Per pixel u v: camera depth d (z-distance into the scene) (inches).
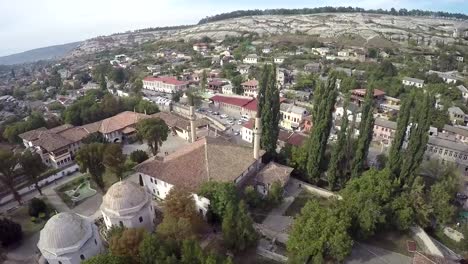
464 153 3577.8
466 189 3137.3
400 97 5615.2
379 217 2187.5
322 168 2938.0
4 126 4414.4
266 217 2509.8
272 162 2967.5
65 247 1739.7
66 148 3452.3
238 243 2000.5
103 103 4788.4
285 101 5442.9
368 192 2370.8
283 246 2207.2
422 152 2456.9
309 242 1975.9
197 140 3110.2
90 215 2519.7
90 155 2605.8
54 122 4402.1
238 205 2138.3
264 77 2945.4
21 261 2108.8
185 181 2495.1
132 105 4953.3
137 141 4067.4
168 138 4168.3
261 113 3009.4
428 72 7071.9
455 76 6870.1
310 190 2871.6
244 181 2714.1
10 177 2615.7
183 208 2148.1
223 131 4510.3
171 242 1760.6
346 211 2199.8
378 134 4367.6
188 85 7022.6
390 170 2593.5
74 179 3100.4
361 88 6117.1
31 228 2434.8
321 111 2709.2
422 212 2351.1
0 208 2677.2
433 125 4434.1
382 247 2202.3
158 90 7062.0
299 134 3853.3
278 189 2578.7
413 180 2566.4
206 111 5541.3
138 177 2987.2
